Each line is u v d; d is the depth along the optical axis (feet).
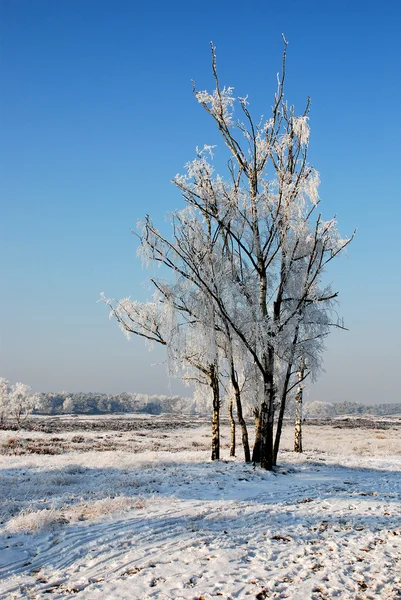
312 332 72.18
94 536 32.83
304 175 69.41
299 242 70.95
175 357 71.51
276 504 44.42
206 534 33.55
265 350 67.21
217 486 52.16
